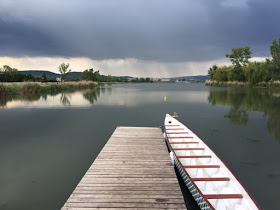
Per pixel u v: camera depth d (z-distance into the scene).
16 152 9.77
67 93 46.19
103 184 5.82
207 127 14.70
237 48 71.81
